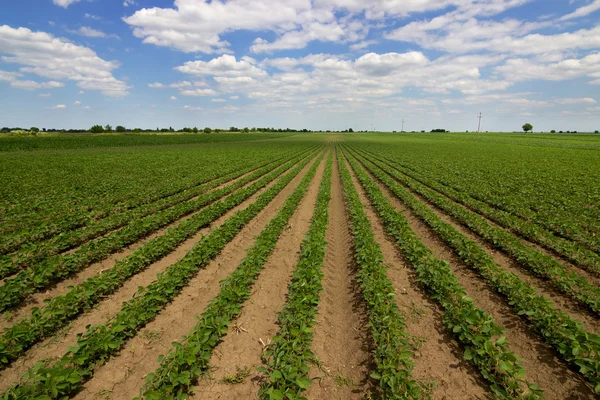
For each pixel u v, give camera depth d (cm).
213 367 539
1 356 518
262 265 933
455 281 750
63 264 840
